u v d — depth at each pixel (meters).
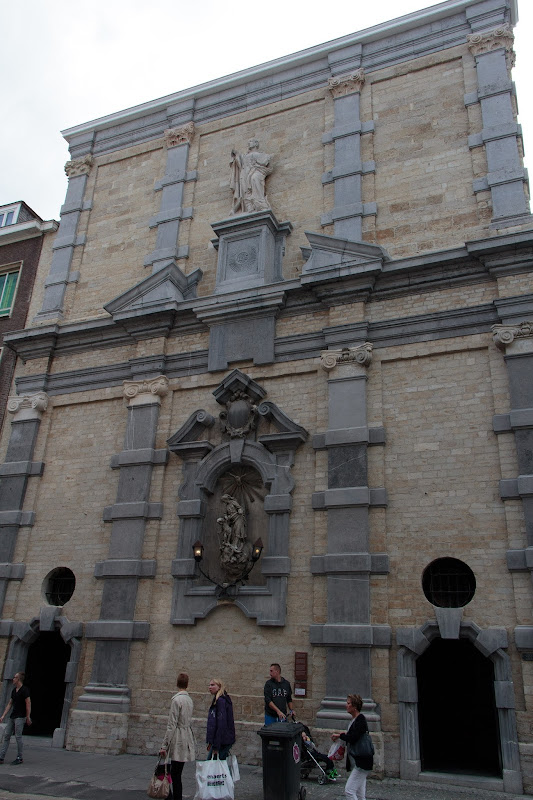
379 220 15.23
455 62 15.95
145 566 14.10
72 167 20.22
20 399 17.19
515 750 10.34
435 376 13.18
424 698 14.23
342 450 13.15
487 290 13.37
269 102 18.00
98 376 16.73
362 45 17.17
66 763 11.73
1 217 22.62
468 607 11.38
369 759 7.86
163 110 19.62
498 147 14.51
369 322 14.01
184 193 18.14
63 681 16.69
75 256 18.95
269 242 15.98
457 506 12.10
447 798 9.66
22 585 15.42
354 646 11.73
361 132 16.22
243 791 9.78
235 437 14.27
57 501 15.91
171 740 8.59
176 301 15.95
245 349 15.05
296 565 12.88
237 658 12.69
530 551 11.12
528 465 11.70
